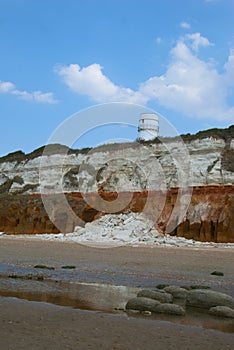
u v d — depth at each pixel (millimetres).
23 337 6949
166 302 10289
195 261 20141
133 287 12867
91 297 11102
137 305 9648
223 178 42625
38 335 7125
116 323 8188
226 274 16016
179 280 14414
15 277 14609
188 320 8734
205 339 7227
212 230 36844
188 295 10422
